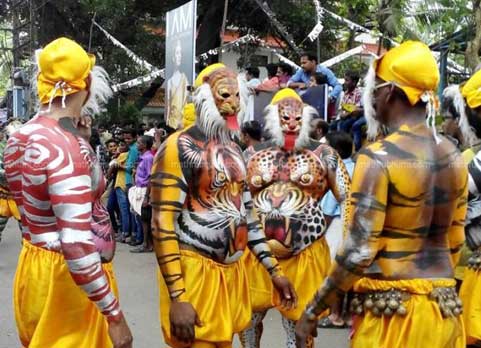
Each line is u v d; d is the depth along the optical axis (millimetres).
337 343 5414
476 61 6535
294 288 4121
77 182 2787
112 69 18141
